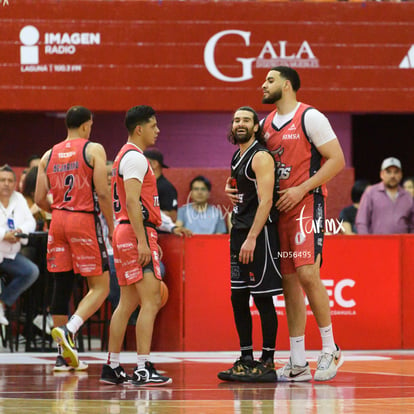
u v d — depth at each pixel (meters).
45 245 22.53
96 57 33.84
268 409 11.45
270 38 34.19
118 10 33.88
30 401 12.29
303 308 15.60
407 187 30.75
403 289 22.81
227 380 15.18
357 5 34.38
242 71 34.22
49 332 23.14
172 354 21.33
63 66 33.72
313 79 34.38
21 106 33.59
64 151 17.66
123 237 14.82
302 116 15.45
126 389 13.88
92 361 19.12
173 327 22.19
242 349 15.53
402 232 27.08
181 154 38.88
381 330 22.69
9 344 22.88
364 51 34.47
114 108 33.97
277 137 15.62
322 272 22.44
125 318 14.85
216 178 29.95
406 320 22.81
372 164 44.78
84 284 22.69
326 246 22.48
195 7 34.03
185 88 34.12
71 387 14.15
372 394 13.27
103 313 24.88
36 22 33.59
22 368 17.50
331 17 34.38
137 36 33.94
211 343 22.20
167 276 22.30
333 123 37.72
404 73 34.56
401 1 34.94
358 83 34.47
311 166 15.46
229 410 11.33
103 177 17.41
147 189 14.88
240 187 15.43
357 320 22.58
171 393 13.34
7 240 21.48
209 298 22.20
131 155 14.66
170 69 34.06
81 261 17.45
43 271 22.67
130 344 22.70
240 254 15.12
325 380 15.29
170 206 25.12
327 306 15.62
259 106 34.34
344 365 18.36
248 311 15.64
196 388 14.10
